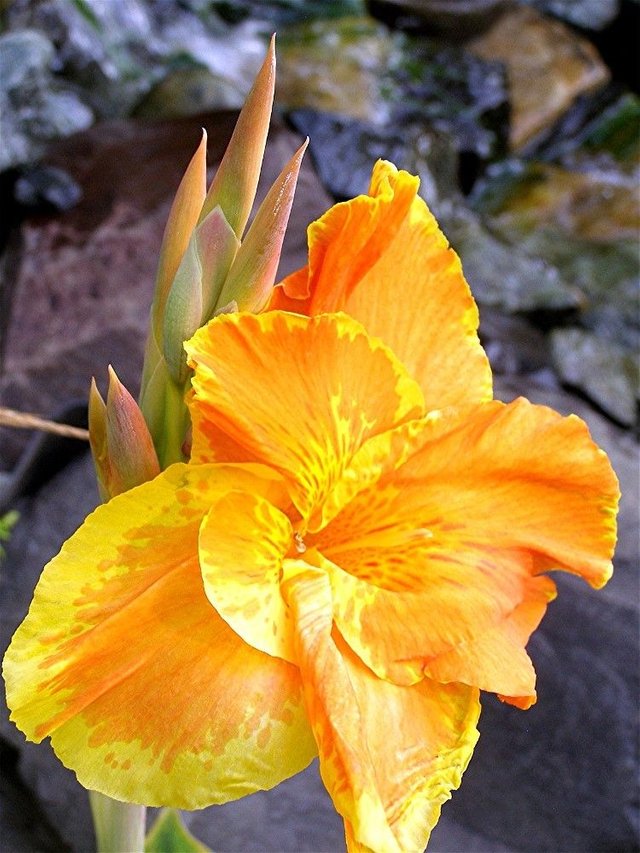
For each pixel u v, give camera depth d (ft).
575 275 4.11
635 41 5.10
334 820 1.93
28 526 2.16
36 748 1.92
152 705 0.66
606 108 4.93
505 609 0.73
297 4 4.84
